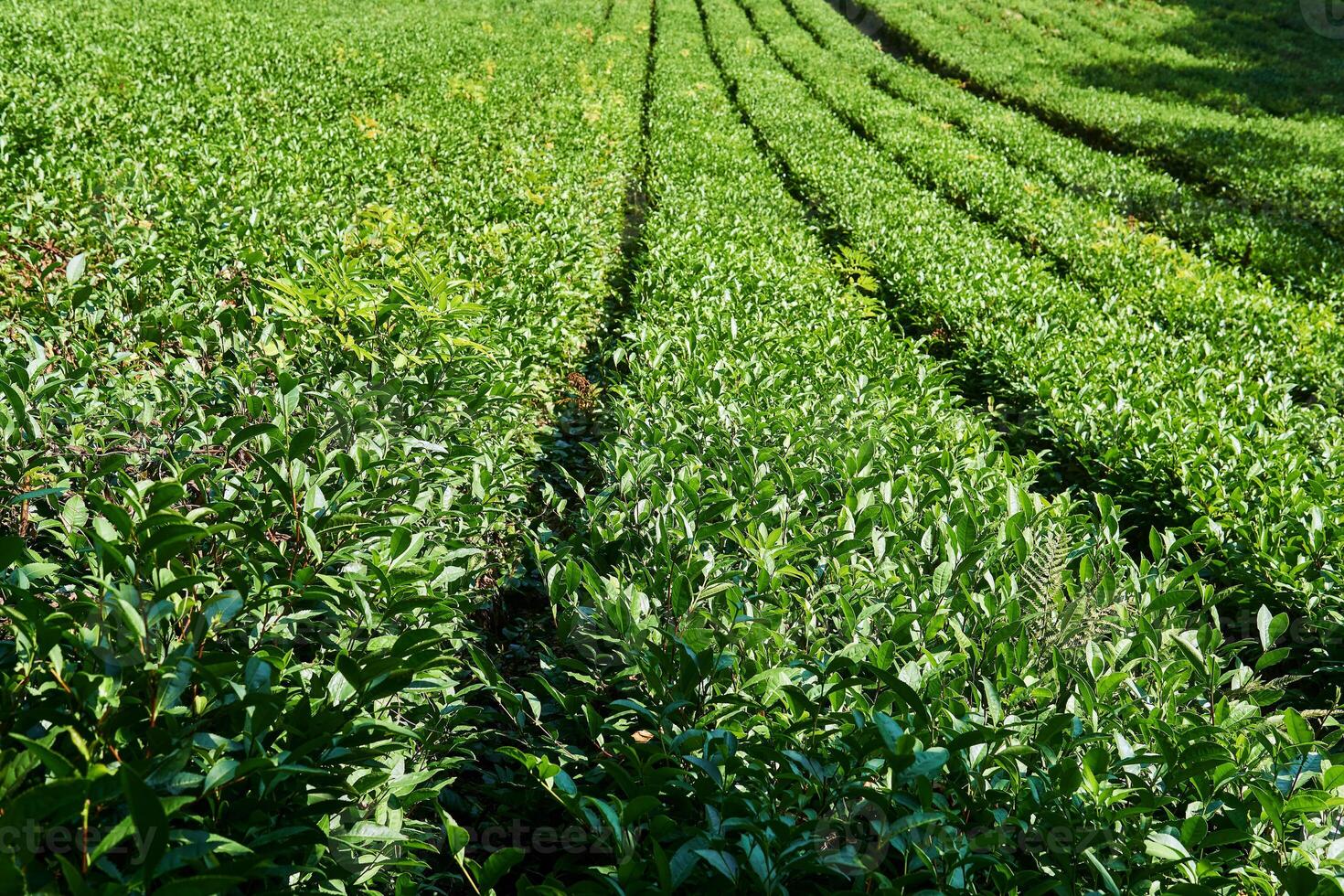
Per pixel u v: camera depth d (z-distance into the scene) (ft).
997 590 10.22
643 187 43.16
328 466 9.53
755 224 34.71
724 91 79.61
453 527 11.66
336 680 7.19
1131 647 9.58
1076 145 63.46
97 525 6.91
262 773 5.97
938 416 17.58
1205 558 11.28
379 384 12.44
